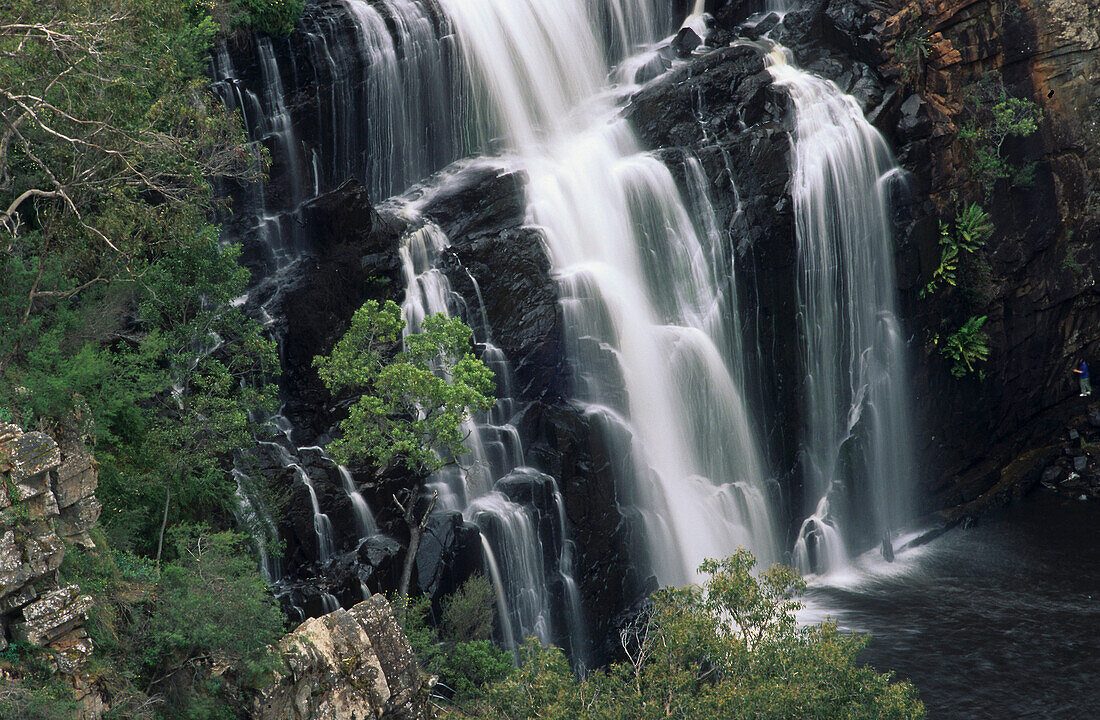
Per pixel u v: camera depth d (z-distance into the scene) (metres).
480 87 55.88
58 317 30.64
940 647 46.00
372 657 30.47
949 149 59.28
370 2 52.69
